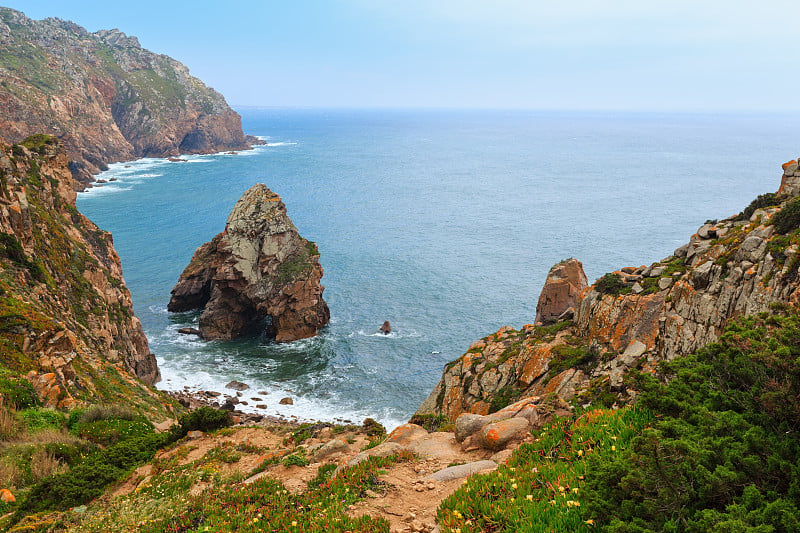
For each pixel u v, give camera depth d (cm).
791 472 820
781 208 2827
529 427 1507
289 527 1170
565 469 1118
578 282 4994
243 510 1409
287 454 1975
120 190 19612
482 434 1520
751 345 1126
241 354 8144
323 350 8238
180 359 7900
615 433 1216
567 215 17500
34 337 3569
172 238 13912
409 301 10125
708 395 1122
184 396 6550
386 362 7838
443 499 1177
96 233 7256
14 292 4172
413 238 14750
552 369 3659
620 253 12950
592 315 3866
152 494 1816
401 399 6800
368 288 10800
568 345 3897
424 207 18988
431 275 11581
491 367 4247
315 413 6406
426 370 7600
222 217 16275
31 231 5272
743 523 724
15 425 2647
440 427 2177
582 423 1370
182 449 2366
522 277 11444
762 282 2508
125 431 2947
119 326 6328
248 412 6350
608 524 865
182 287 9662
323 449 1841
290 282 8638
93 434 2855
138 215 16125
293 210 18088
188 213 16612
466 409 4119
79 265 6050
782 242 2559
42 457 2380
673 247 13412
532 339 4266
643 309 3375
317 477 1529
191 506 1574
